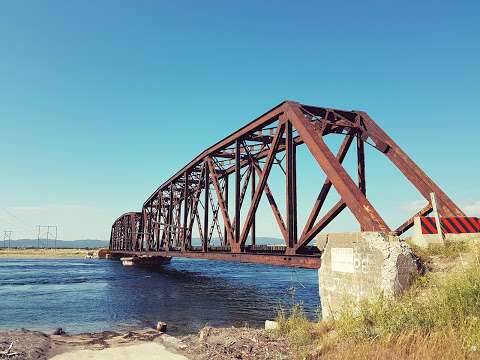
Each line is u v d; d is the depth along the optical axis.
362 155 24.70
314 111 24.41
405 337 8.15
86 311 27.52
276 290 40.25
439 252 11.20
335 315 12.09
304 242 21.59
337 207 19.41
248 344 11.93
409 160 21.55
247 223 26.97
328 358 8.69
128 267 87.81
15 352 13.94
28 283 48.78
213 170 37.22
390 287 9.98
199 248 48.06
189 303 31.03
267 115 26.78
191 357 12.50
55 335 18.45
